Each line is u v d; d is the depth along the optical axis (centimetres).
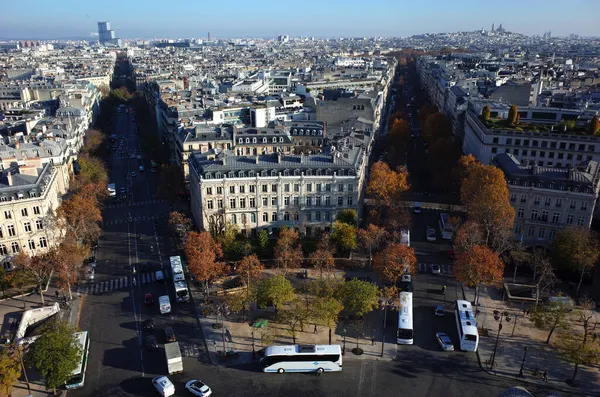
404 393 19688
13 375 18375
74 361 19425
